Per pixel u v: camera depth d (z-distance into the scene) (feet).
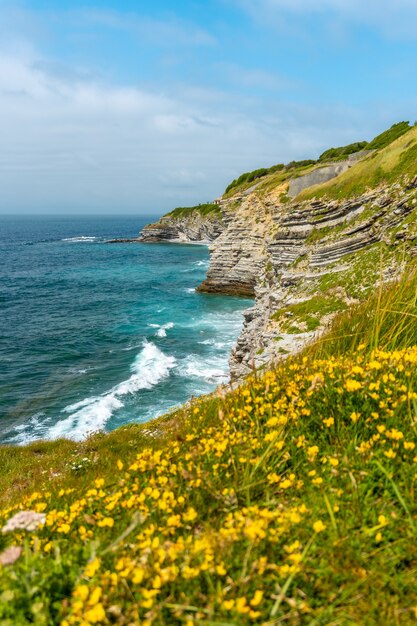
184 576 9.02
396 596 8.95
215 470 13.96
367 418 14.69
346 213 161.48
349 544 10.19
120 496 13.82
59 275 329.72
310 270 139.95
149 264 390.83
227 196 393.29
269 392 18.72
